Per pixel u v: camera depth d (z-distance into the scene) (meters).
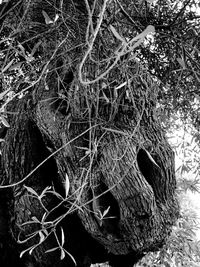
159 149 1.46
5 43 1.75
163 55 1.93
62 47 1.49
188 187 2.21
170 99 1.96
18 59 1.79
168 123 1.99
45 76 1.40
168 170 1.48
